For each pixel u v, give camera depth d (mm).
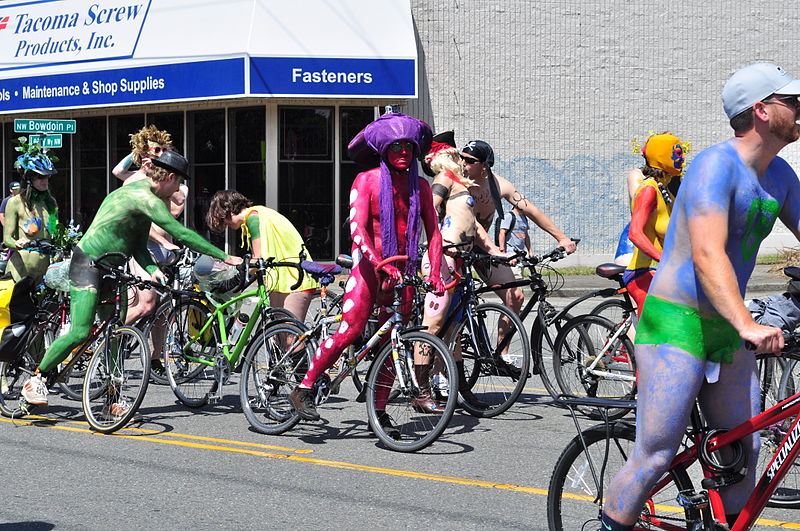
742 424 3510
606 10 20078
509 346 7402
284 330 6785
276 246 8000
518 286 7566
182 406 7773
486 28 19781
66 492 5367
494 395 7531
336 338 6402
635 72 20234
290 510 5047
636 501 3592
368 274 6336
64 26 20156
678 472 3652
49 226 9266
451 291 7285
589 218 20297
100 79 19375
